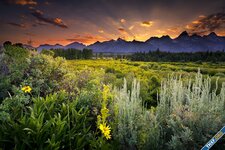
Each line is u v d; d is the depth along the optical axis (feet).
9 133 8.13
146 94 23.09
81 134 8.87
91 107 11.64
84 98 12.00
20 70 15.76
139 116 9.93
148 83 32.86
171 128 9.05
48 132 8.21
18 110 10.27
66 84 16.43
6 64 16.37
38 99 11.04
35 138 7.97
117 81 24.66
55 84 16.12
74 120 9.95
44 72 16.97
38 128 7.93
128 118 9.67
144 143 8.86
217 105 9.74
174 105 10.18
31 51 20.04
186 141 7.96
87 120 10.07
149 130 9.11
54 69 17.60
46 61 17.29
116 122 10.07
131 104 10.03
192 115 8.71
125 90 10.81
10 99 10.33
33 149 7.64
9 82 14.16
